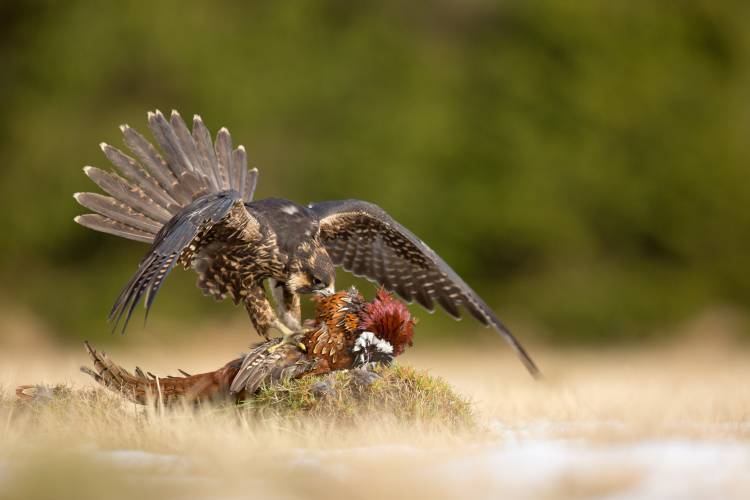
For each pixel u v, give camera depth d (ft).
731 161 79.51
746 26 81.76
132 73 74.59
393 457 17.48
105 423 20.06
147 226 26.35
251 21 78.13
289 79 76.07
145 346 62.90
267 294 26.08
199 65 74.38
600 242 78.59
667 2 81.92
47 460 16.01
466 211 75.77
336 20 81.61
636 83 78.84
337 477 15.88
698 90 80.38
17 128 73.10
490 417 24.98
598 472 16.60
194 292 68.23
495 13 82.17
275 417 20.35
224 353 58.70
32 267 73.36
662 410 25.53
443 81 79.56
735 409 25.84
